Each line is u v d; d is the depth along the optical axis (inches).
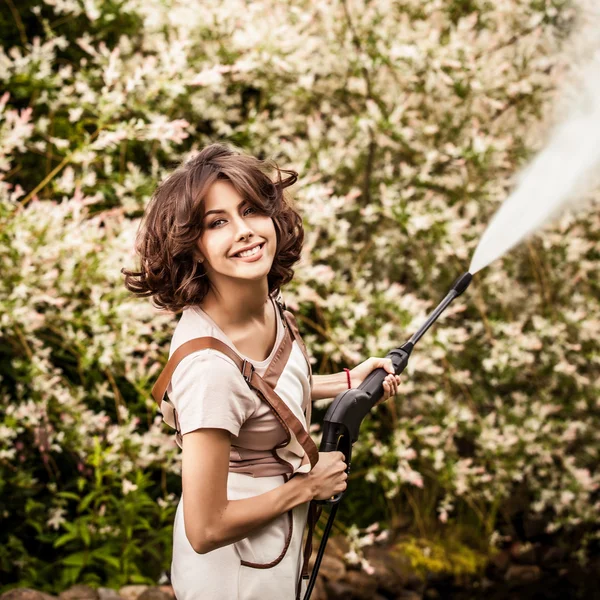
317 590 121.2
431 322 73.7
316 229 133.9
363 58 145.1
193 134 155.5
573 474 146.5
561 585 148.6
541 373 152.7
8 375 130.3
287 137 159.9
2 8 150.8
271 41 139.1
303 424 65.2
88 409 133.6
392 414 146.8
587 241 160.7
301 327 146.8
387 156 151.0
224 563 60.3
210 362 57.7
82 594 107.9
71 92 137.1
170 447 122.0
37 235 115.0
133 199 136.3
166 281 61.8
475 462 153.2
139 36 153.5
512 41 157.8
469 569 137.0
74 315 123.6
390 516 147.3
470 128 153.3
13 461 121.8
